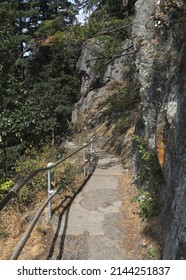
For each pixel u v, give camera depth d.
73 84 23.05
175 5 4.45
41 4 25.42
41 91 19.88
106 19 12.32
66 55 15.02
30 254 4.70
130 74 18.67
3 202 2.71
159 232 4.85
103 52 12.86
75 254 4.68
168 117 4.52
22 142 11.38
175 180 3.97
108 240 5.09
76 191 7.38
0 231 5.68
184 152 3.66
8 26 12.47
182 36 4.43
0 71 10.50
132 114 15.12
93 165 9.98
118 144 13.45
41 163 9.21
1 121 9.80
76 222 5.68
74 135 19.58
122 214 6.13
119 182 8.35
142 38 6.47
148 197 5.80
